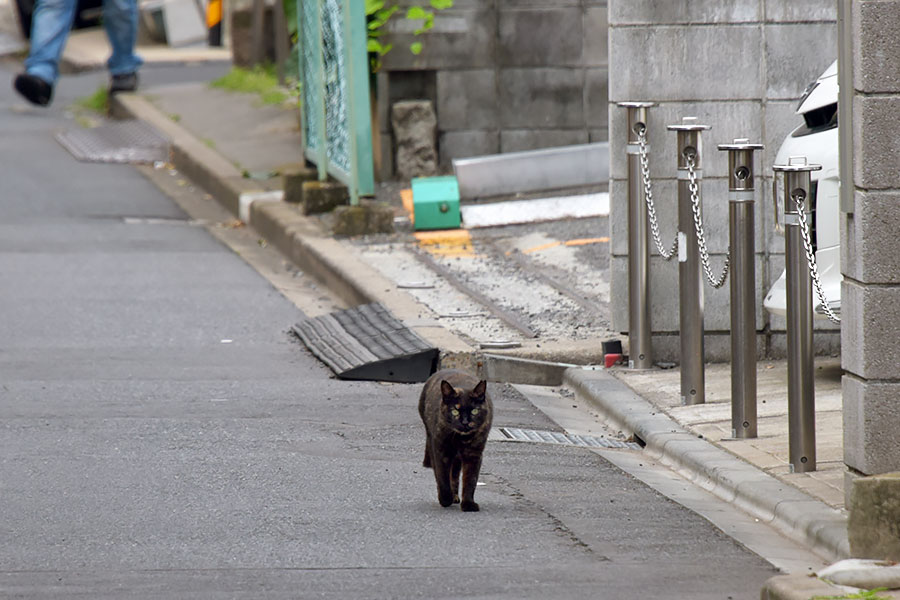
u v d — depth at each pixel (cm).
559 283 2455
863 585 1110
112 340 2222
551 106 3312
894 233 1216
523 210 2920
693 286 1775
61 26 4759
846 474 1301
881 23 1194
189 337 2253
